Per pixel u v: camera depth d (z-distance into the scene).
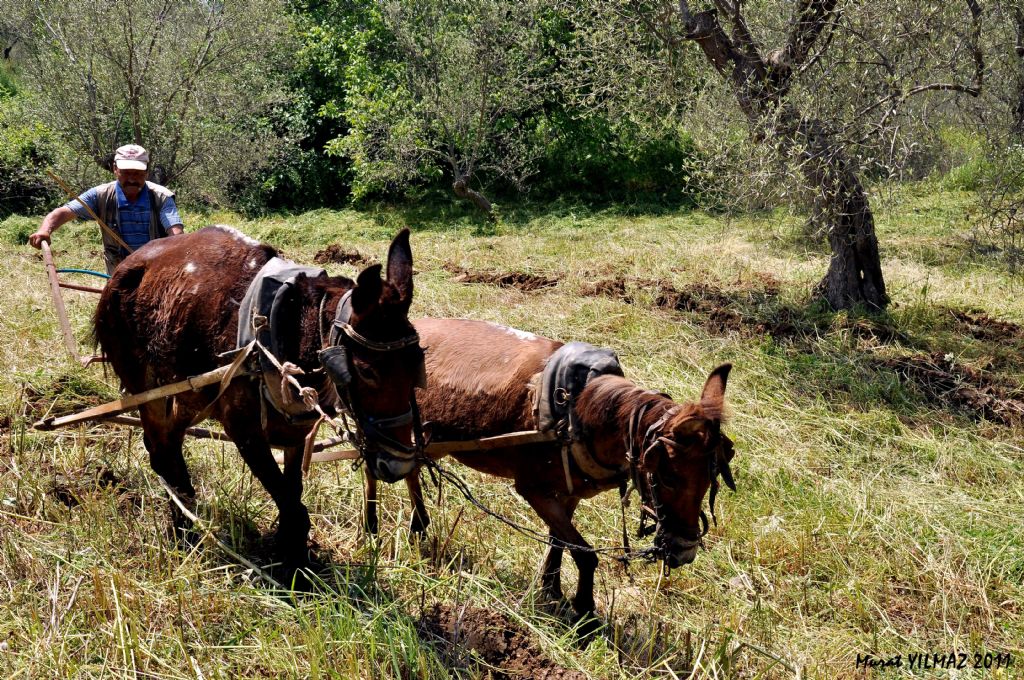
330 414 4.22
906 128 8.70
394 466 3.86
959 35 8.52
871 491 6.11
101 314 4.82
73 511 4.98
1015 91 9.45
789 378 7.94
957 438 6.94
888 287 10.78
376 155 19.45
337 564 4.83
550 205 18.66
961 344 8.93
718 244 13.67
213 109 18.34
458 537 5.19
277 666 3.87
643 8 10.16
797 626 4.73
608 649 4.30
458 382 4.78
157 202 5.79
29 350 7.27
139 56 16.62
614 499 5.83
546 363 4.55
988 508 5.94
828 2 8.49
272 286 4.21
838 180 8.72
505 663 4.10
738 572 5.14
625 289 10.48
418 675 3.91
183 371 4.53
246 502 5.23
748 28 9.59
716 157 8.73
